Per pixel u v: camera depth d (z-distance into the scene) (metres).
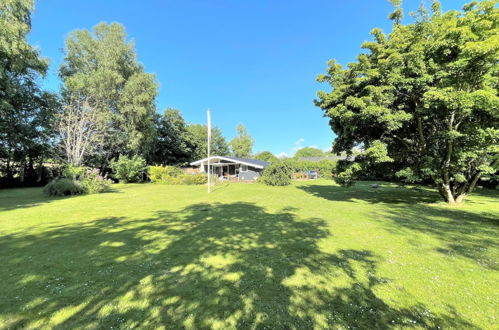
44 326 2.30
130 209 9.34
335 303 2.76
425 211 8.60
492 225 6.48
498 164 8.93
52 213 8.44
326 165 35.59
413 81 8.38
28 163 23.72
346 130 10.15
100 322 2.38
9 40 14.16
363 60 9.59
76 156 21.52
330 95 10.49
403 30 9.34
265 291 3.03
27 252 4.36
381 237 5.42
